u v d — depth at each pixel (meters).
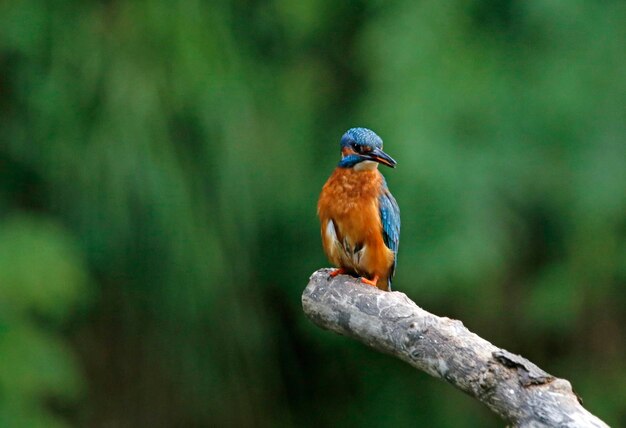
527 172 12.95
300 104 14.59
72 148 13.63
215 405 14.84
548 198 13.12
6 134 13.78
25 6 13.60
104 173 13.53
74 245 13.34
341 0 14.71
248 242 14.17
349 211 8.27
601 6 13.04
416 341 5.80
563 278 13.61
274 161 14.17
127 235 13.71
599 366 14.72
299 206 14.22
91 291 13.86
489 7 13.41
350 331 6.51
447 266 12.75
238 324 14.41
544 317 13.70
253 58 14.60
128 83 13.51
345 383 15.90
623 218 13.15
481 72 13.11
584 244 13.41
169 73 13.66
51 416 12.77
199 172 13.91
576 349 14.84
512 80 13.12
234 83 13.98
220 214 13.95
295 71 14.84
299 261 14.67
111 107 13.46
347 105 14.76
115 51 13.59
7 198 13.84
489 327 14.71
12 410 12.01
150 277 14.03
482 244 12.67
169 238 13.71
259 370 14.93
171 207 13.60
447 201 12.75
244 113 13.98
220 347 14.57
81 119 13.60
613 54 12.92
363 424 15.62
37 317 13.17
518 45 13.30
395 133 12.79
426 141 12.68
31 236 12.53
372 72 13.68
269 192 14.16
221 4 14.27
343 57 14.99
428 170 12.65
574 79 12.89
